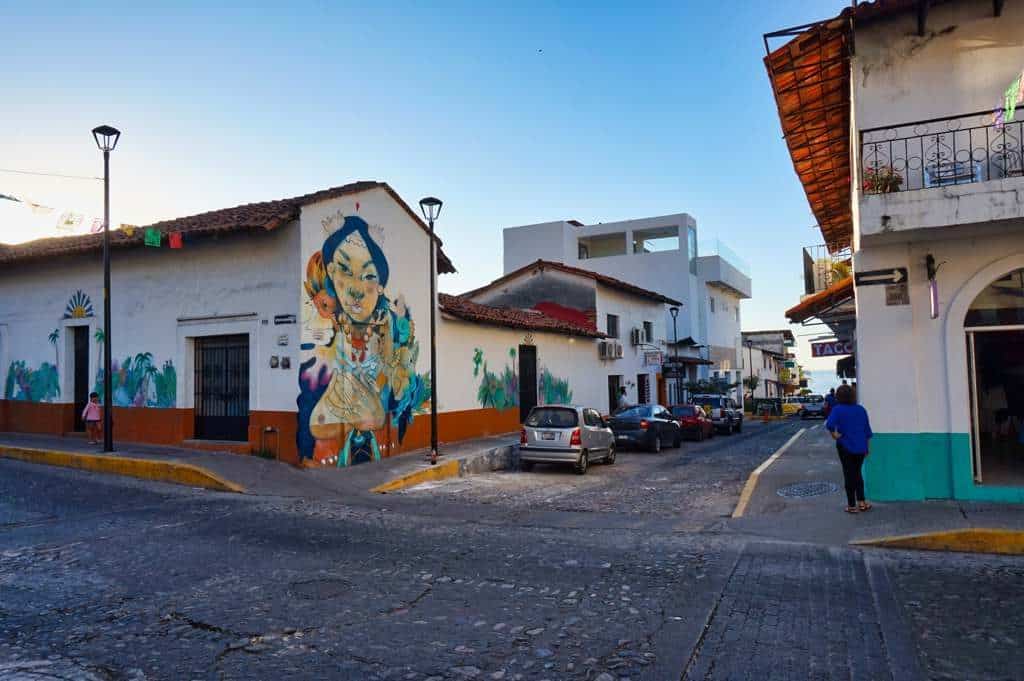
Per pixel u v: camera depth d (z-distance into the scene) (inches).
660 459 722.2
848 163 541.3
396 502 441.7
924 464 381.4
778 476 503.5
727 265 1813.5
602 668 177.0
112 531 339.3
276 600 232.8
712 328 1817.2
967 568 269.7
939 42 388.2
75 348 670.5
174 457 513.3
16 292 711.1
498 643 194.4
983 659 181.0
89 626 209.2
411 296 660.1
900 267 386.0
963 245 378.0
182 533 336.5
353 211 578.9
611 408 1152.2
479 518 388.8
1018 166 367.6
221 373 571.5
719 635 199.6
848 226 703.1
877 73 396.2
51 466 530.6
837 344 723.4
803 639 195.8
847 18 381.4
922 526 318.3
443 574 264.5
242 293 548.4
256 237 543.5
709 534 341.4
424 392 674.8
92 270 646.5
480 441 739.4
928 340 383.9
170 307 589.6
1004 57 378.9
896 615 215.8
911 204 355.6
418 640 196.9
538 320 932.6
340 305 558.9
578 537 335.3
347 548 308.2
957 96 384.5
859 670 174.6
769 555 294.2
